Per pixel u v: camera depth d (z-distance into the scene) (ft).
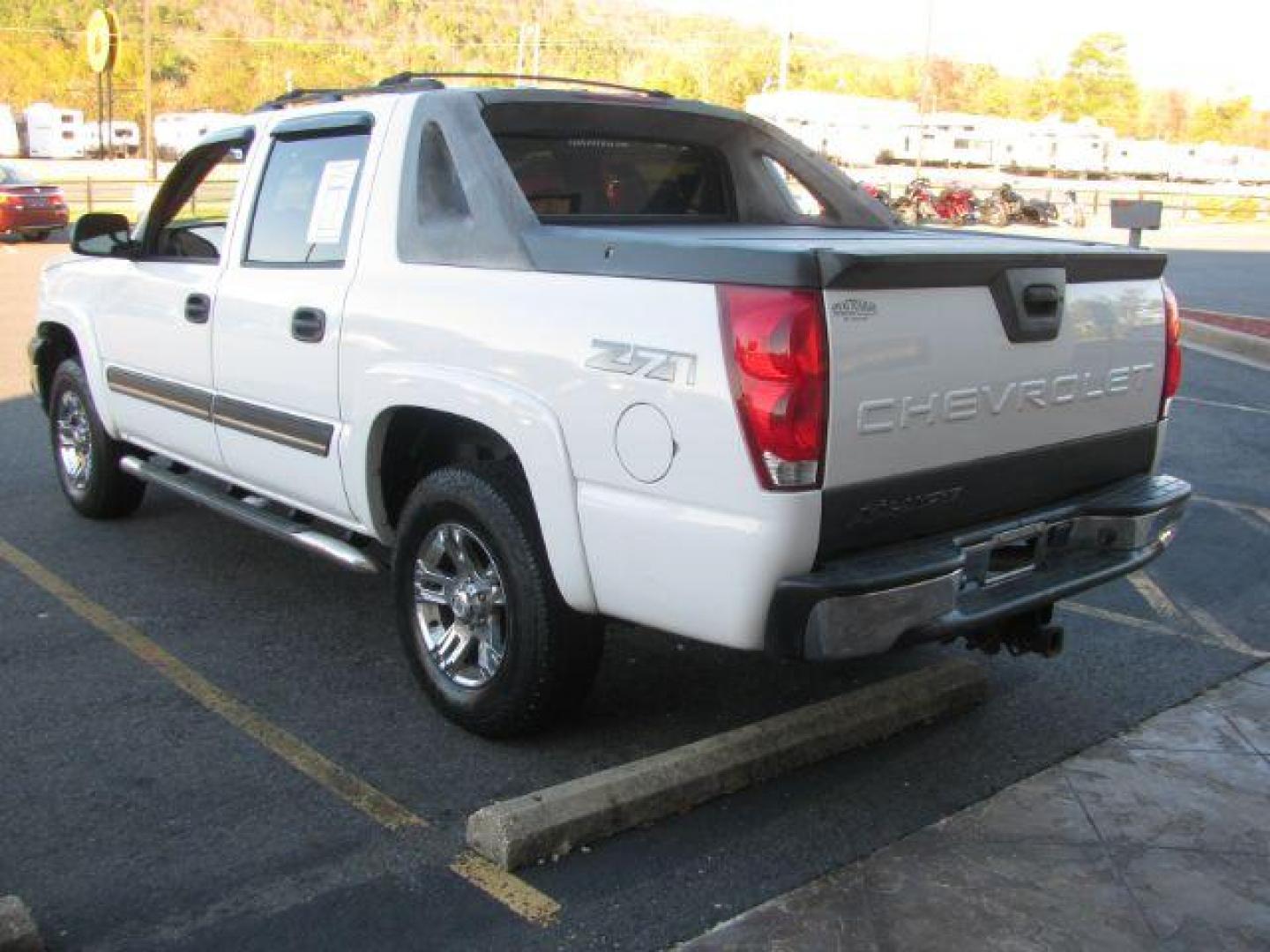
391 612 17.90
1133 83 349.20
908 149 171.42
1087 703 15.31
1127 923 10.82
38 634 16.74
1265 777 13.56
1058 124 194.59
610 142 16.11
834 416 10.73
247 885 11.05
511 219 12.94
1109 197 166.50
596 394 11.67
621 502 11.62
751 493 10.71
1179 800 12.98
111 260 19.84
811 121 160.25
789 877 11.33
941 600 11.44
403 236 14.06
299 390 15.31
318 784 12.89
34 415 30.55
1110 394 13.51
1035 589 12.58
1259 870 11.71
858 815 12.46
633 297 11.46
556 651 12.94
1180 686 15.93
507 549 12.90
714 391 10.78
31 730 13.94
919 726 14.55
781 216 17.76
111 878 11.11
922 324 11.31
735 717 14.65
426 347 13.38
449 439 14.64
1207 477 27.30
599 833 11.80
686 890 11.10
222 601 18.12
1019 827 12.35
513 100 14.66
